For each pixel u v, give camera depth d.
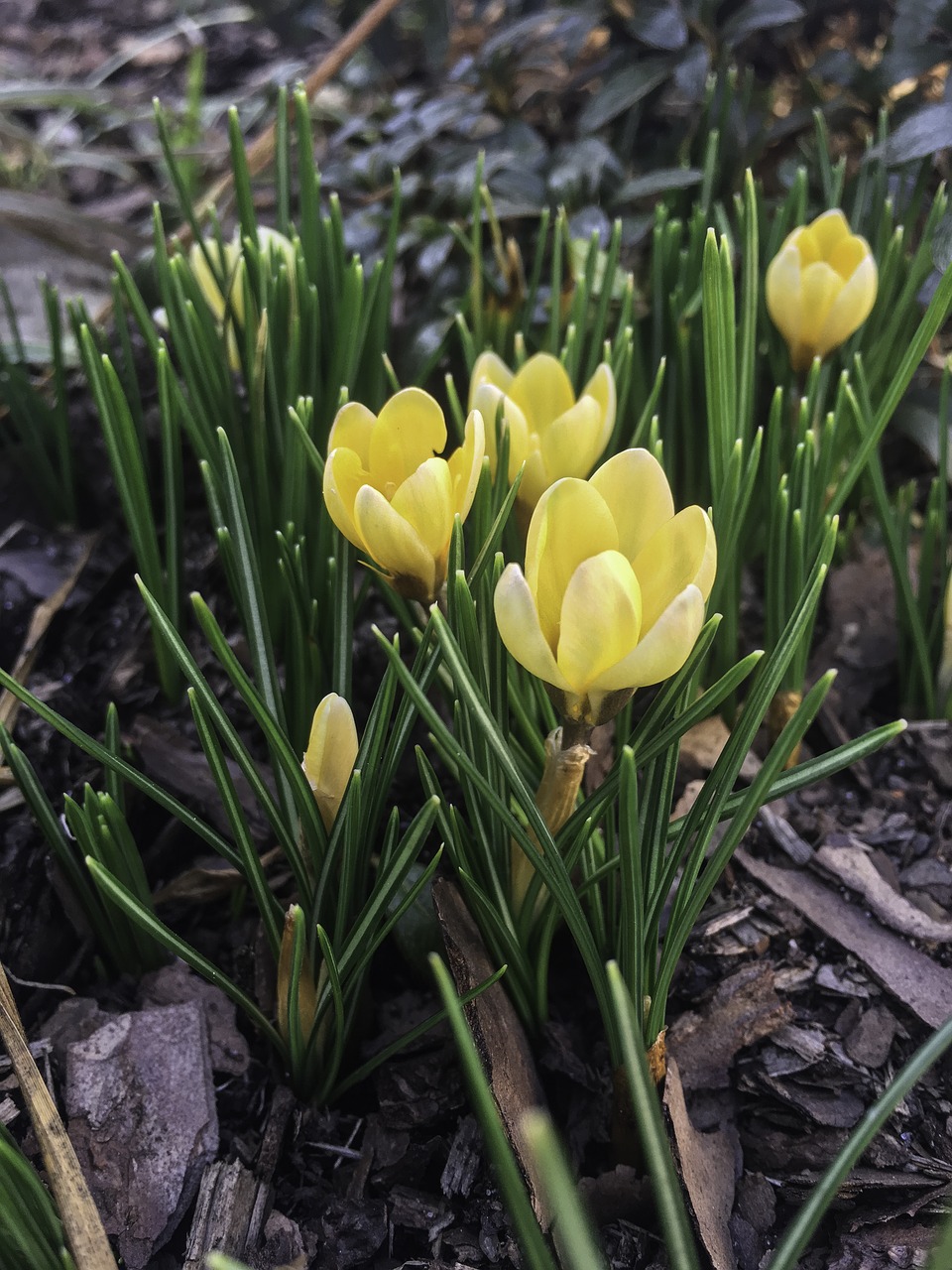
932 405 0.32
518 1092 0.22
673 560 0.18
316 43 0.60
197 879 0.26
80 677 0.32
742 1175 0.22
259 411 0.27
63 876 0.26
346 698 0.24
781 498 0.25
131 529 0.28
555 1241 0.21
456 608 0.20
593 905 0.22
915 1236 0.21
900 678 0.30
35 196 0.46
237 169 0.29
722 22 0.39
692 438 0.30
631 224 0.34
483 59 0.40
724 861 0.20
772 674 0.19
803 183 0.30
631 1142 0.22
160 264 0.28
